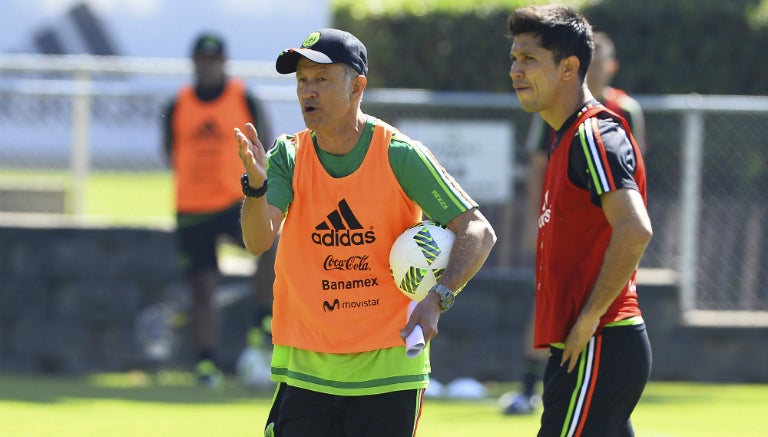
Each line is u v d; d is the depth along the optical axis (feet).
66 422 97.40
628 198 54.34
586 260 56.75
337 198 56.03
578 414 56.08
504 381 131.85
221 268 133.08
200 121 122.83
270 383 119.65
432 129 132.77
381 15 140.77
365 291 56.39
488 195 132.57
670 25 140.97
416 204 56.80
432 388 122.52
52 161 137.90
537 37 57.62
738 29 141.59
